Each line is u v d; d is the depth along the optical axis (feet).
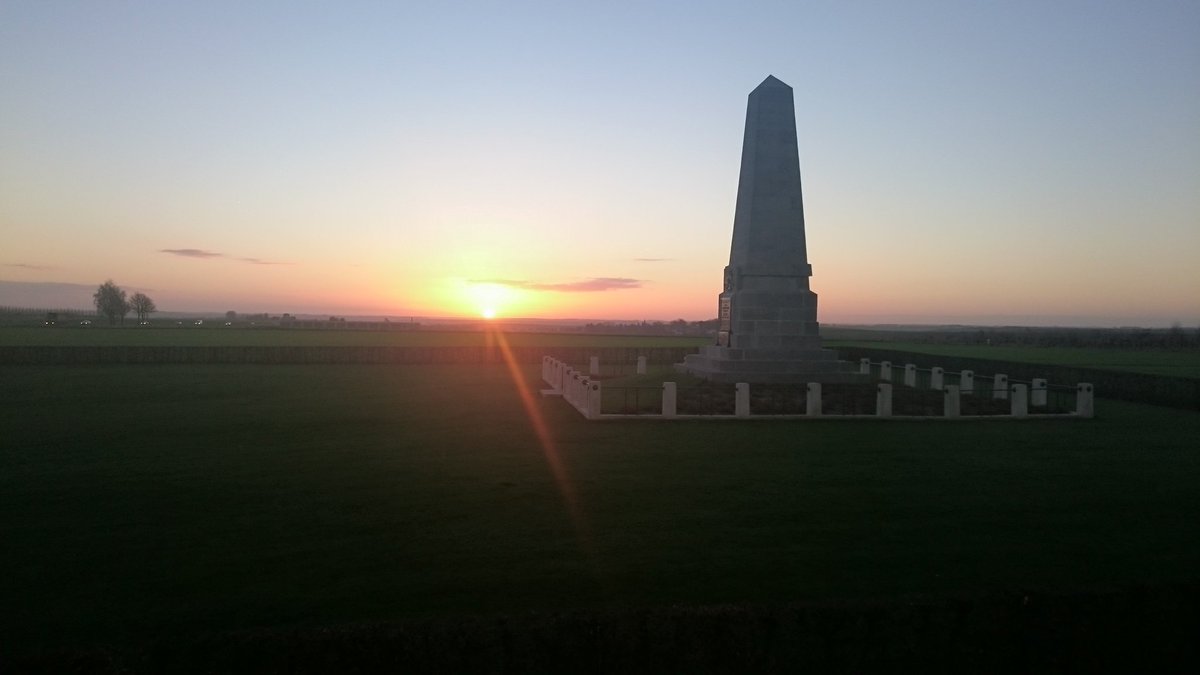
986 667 19.69
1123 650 20.16
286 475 44.55
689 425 65.16
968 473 46.03
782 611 19.45
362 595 25.77
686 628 18.98
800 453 52.24
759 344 85.40
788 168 85.61
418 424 65.10
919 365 133.90
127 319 441.68
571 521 34.99
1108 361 142.31
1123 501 39.24
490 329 371.56
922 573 28.14
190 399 83.15
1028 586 26.55
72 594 25.86
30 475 44.24
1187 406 81.30
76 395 86.43
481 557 29.81
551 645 18.56
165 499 38.78
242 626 23.15
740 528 33.96
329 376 116.26
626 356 156.25
